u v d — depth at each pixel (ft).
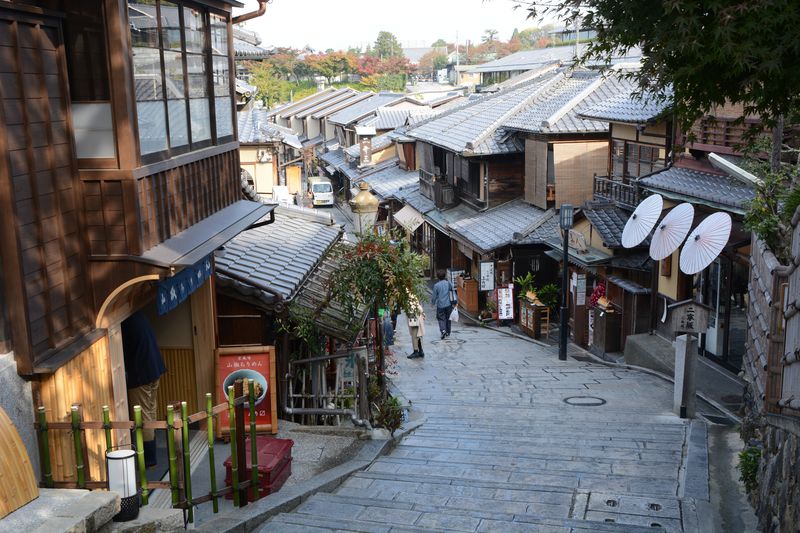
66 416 21.63
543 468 32.30
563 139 80.84
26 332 20.04
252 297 33.99
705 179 52.54
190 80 29.63
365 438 34.65
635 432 38.75
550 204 83.61
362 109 195.42
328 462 31.40
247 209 34.35
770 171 38.14
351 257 38.50
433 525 24.23
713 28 19.11
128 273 23.58
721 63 20.34
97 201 23.29
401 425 39.58
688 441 35.99
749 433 33.96
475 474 31.24
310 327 35.76
